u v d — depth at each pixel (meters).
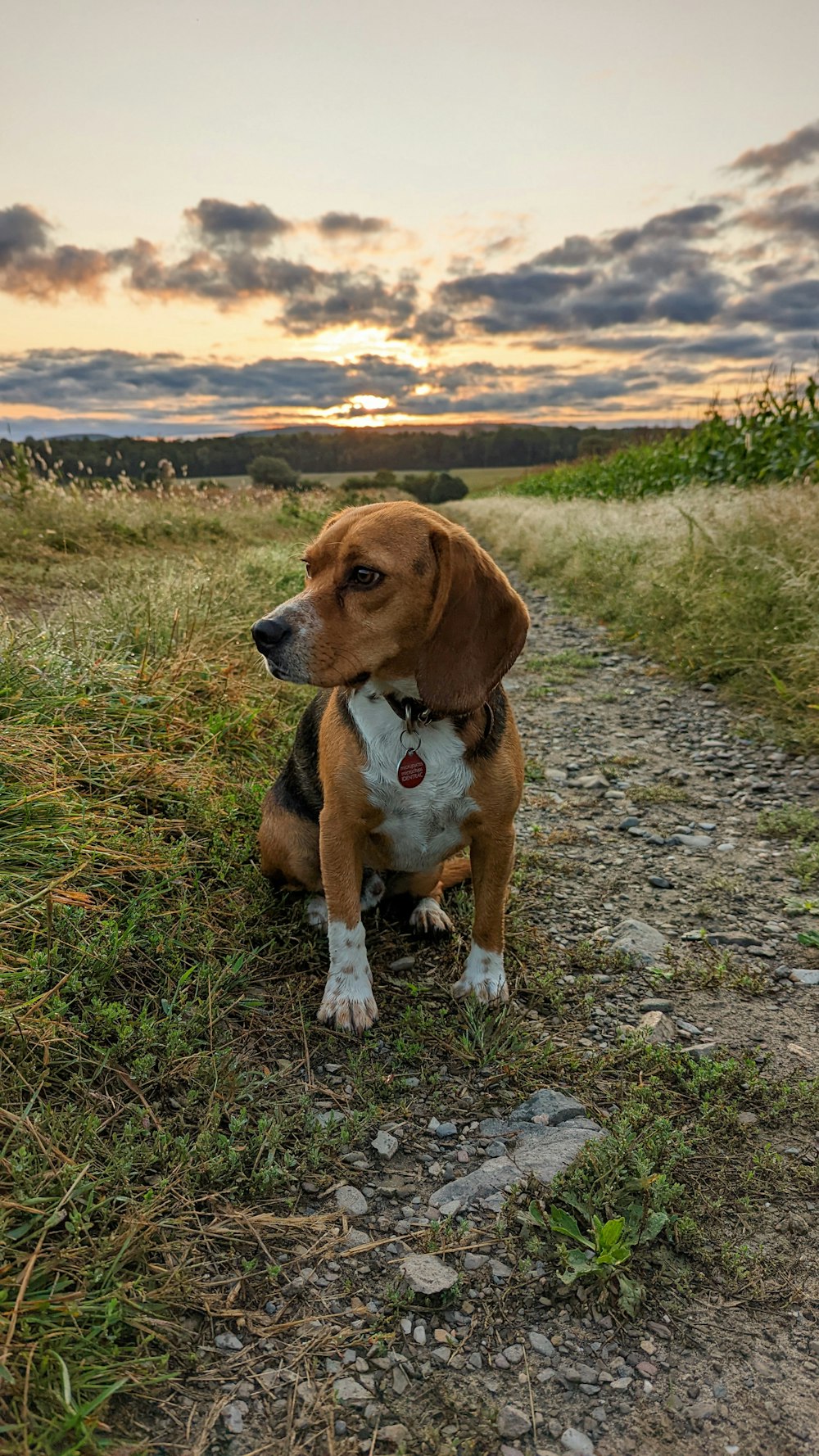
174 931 0.93
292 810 0.99
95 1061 0.75
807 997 0.96
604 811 1.43
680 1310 0.61
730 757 1.65
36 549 2.75
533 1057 0.84
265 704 1.50
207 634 1.66
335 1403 0.55
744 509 2.67
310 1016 0.89
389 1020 0.90
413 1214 0.68
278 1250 0.64
